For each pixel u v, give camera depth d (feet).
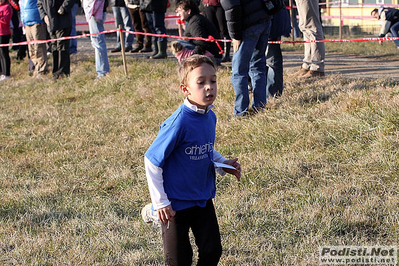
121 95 29.48
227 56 33.96
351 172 14.93
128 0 40.19
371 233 11.89
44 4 34.22
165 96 27.09
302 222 12.55
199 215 9.69
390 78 23.62
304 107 20.65
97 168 18.95
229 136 19.83
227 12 19.20
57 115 27.32
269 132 18.71
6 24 38.37
